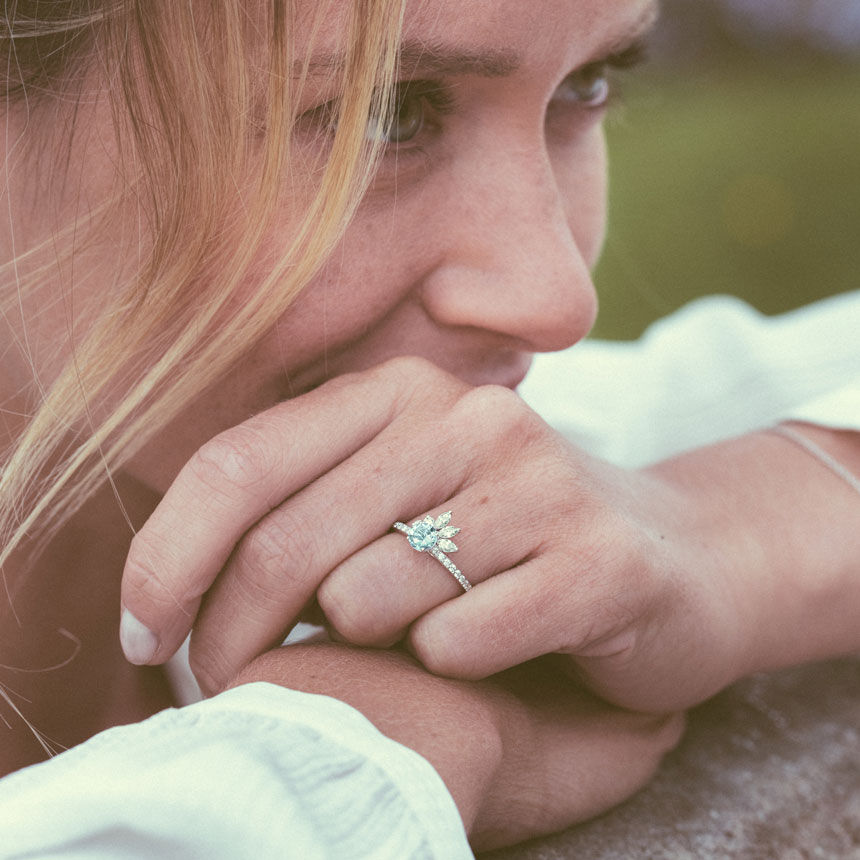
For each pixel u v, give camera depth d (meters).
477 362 0.44
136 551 0.40
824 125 2.20
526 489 0.41
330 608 0.40
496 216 0.42
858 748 0.48
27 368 0.44
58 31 0.40
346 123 0.40
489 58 0.40
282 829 0.35
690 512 0.47
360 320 0.43
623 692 0.44
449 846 0.36
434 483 0.40
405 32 0.40
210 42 0.39
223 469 0.39
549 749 0.43
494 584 0.40
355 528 0.40
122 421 0.43
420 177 0.42
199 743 0.36
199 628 0.41
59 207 0.42
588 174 0.47
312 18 0.39
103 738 0.36
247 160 0.40
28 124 0.41
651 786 0.46
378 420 0.41
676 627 0.43
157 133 0.40
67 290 0.42
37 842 0.35
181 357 0.42
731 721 0.49
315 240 0.41
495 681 0.43
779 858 0.44
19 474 0.43
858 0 2.51
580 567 0.41
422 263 0.43
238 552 0.40
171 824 0.35
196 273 0.41
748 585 0.47
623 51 0.45
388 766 0.36
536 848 0.43
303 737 0.36
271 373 0.43
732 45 2.53
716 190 1.96
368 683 0.39
